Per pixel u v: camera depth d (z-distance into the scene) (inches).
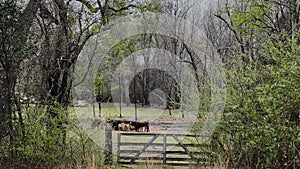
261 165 218.5
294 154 202.8
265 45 244.2
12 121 228.2
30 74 243.8
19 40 220.1
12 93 226.5
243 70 221.5
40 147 233.6
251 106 211.6
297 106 198.4
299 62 198.8
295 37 234.7
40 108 235.8
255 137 206.5
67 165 237.8
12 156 229.5
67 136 244.4
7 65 221.6
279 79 202.8
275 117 202.7
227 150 228.4
